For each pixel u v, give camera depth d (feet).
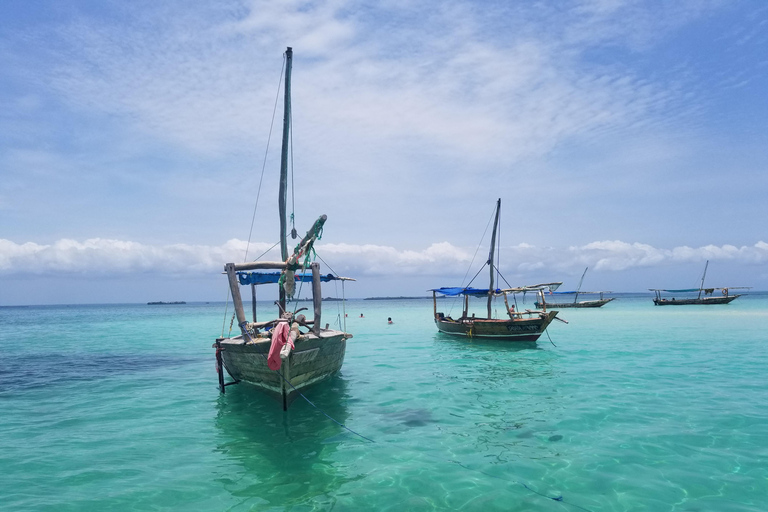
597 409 37.65
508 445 29.40
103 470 25.91
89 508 21.24
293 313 39.68
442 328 102.06
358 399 42.24
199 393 46.16
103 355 78.02
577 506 21.16
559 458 27.02
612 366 59.00
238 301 41.98
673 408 37.70
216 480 24.48
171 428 33.96
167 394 45.73
